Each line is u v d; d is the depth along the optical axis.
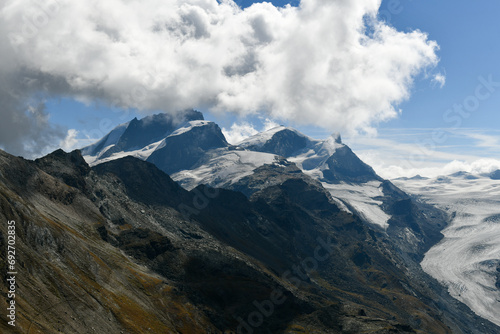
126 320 173.00
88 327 145.62
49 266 159.00
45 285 145.38
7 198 171.75
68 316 140.75
